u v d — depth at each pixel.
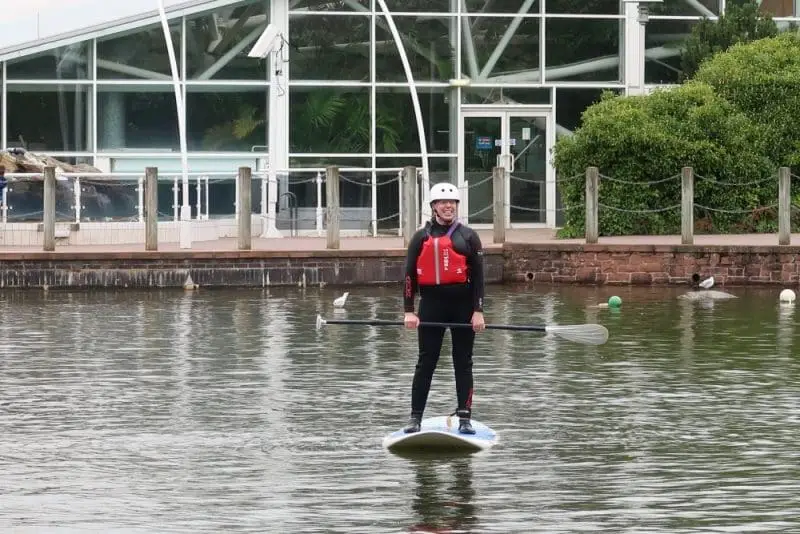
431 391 20.06
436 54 43.50
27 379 21.02
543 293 32.69
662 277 34.59
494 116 43.88
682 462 15.77
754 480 15.00
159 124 42.25
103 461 15.84
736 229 38.81
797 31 43.19
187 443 16.72
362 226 42.50
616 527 13.30
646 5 43.88
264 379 20.97
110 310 29.48
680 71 44.31
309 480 15.00
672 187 38.19
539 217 43.75
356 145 42.94
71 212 37.03
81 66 41.81
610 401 19.23
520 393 19.84
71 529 13.27
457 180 43.59
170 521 13.52
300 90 42.66
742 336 25.34
